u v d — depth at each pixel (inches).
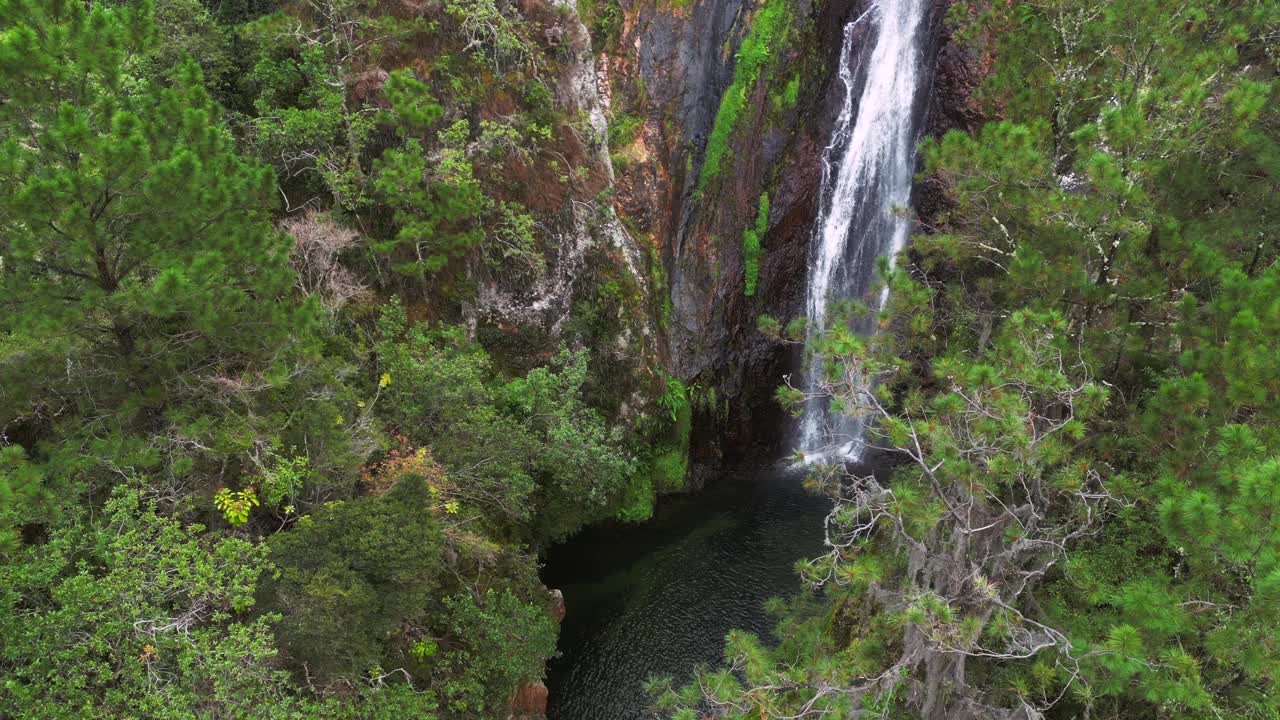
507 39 818.8
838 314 618.8
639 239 1032.8
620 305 956.6
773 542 920.9
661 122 1057.5
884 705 423.8
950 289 701.9
